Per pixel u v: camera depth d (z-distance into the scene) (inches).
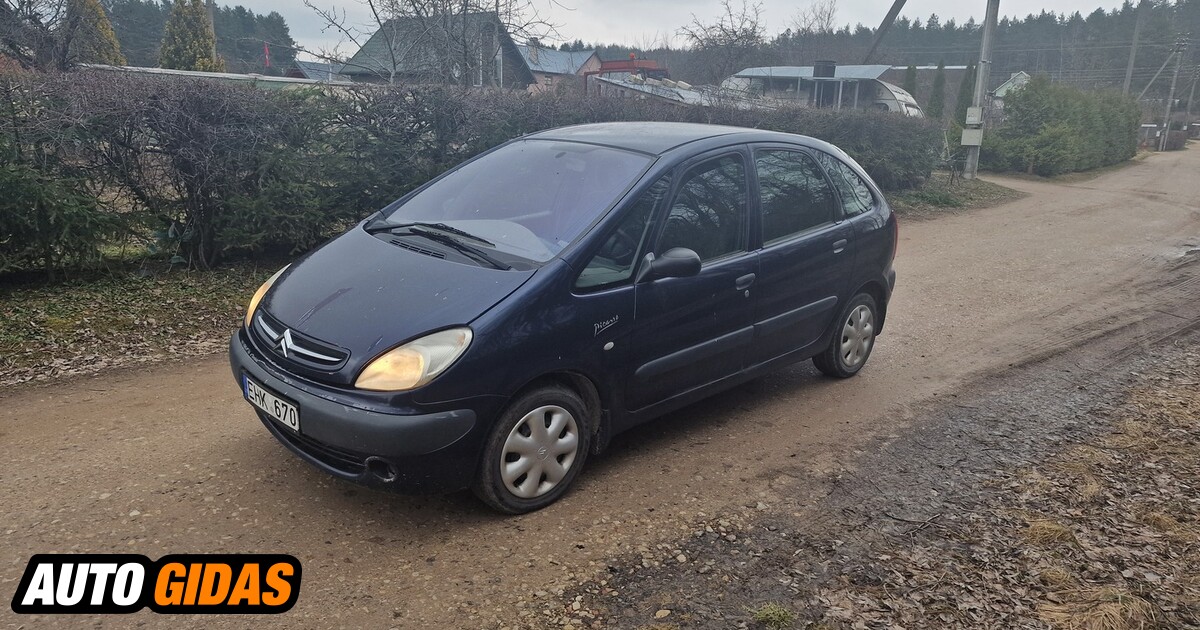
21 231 238.7
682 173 159.0
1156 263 394.0
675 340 155.2
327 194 301.3
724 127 187.2
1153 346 252.5
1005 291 328.8
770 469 159.5
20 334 216.4
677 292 152.7
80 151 249.8
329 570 120.4
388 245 152.3
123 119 250.1
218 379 201.6
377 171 311.4
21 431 166.1
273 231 283.9
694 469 158.2
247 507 137.3
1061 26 3656.5
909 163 666.8
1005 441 176.7
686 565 124.9
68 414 175.9
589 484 150.3
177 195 274.8
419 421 120.8
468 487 132.8
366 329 127.0
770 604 115.0
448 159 336.8
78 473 147.6
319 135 299.6
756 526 137.4
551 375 138.6
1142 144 2012.8
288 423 128.2
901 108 1159.6
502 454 132.3
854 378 216.5
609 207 147.2
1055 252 426.9
